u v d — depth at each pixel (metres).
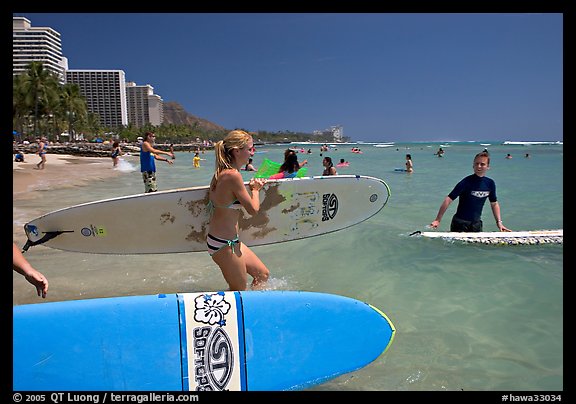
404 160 29.88
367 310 2.68
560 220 6.92
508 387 2.36
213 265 4.61
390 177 14.94
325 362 2.45
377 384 2.40
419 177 14.95
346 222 4.99
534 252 4.84
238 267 3.45
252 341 2.37
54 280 4.03
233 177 3.28
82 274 4.24
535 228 6.32
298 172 5.20
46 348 2.07
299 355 2.41
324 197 4.77
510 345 2.79
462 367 2.55
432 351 2.73
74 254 4.98
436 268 4.32
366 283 3.93
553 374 2.47
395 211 7.68
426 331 2.98
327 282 3.97
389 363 2.60
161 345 2.23
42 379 2.03
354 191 4.96
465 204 5.58
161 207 4.09
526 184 12.05
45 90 60.66
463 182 5.54
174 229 4.14
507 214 7.46
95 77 149.88
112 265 4.57
